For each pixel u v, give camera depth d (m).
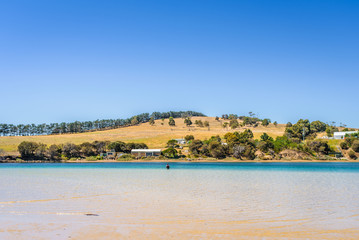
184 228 18.69
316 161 154.00
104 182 46.53
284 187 40.81
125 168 91.00
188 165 112.12
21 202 27.92
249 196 32.22
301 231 18.34
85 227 18.61
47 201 28.52
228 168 90.44
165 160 155.25
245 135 195.12
